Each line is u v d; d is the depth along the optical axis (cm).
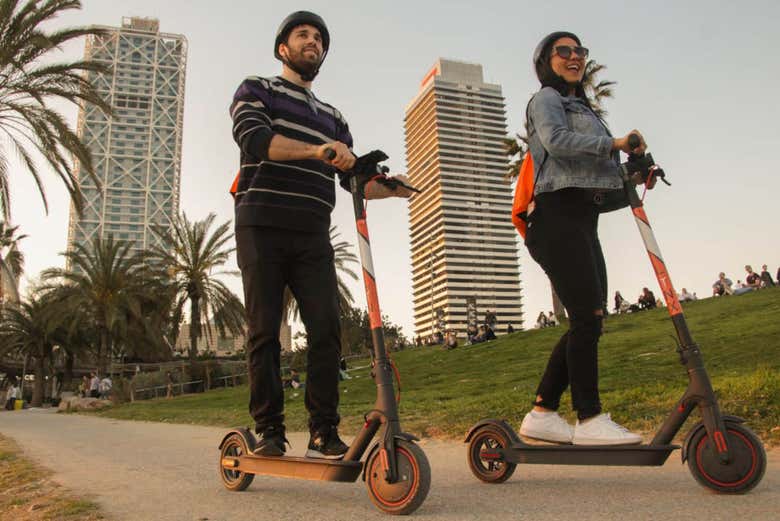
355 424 683
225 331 3241
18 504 277
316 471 247
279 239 289
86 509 252
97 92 1402
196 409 1527
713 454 227
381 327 242
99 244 3133
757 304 1814
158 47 15112
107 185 13725
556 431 295
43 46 1271
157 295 3114
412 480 213
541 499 239
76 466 420
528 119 313
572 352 282
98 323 3145
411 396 1062
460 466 362
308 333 288
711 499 221
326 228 304
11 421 1310
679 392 558
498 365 1650
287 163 294
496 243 11875
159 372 3053
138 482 334
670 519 193
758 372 527
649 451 241
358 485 298
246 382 3269
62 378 5794
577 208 296
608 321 2209
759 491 230
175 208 14150
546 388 299
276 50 319
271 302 287
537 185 299
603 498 235
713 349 1076
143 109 14550
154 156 14288
